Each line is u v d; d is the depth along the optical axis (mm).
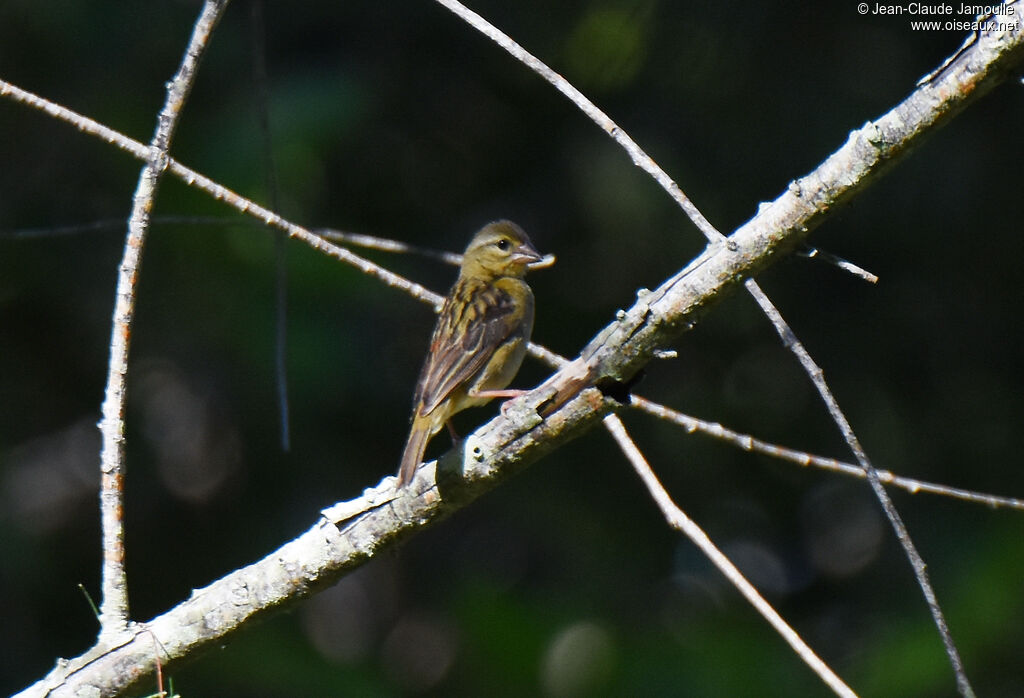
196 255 12141
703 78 12992
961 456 13578
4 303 13328
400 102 13578
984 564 11648
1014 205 13062
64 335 13508
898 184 13164
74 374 13680
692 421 6586
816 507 14156
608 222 13531
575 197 13672
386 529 6070
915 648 11352
